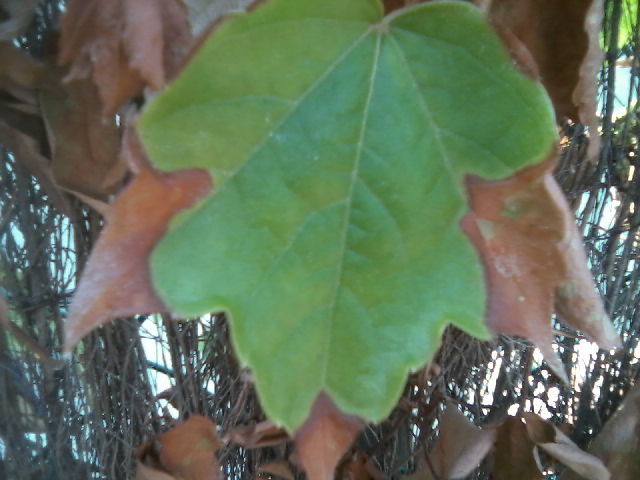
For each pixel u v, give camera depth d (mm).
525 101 168
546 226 175
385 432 484
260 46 160
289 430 180
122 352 448
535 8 216
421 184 175
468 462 393
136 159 157
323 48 165
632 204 478
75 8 187
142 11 177
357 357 182
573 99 230
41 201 362
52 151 245
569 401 545
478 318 181
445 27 167
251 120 164
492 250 179
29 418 460
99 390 455
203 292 165
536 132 169
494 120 171
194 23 187
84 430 475
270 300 173
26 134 256
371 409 184
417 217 177
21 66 234
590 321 231
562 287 226
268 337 174
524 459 394
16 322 401
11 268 385
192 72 156
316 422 184
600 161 429
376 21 167
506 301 181
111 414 468
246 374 354
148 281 160
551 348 181
